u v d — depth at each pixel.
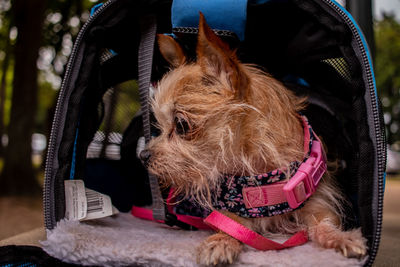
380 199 0.46
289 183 0.50
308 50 0.56
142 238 0.52
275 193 0.51
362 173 0.47
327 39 0.53
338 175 0.58
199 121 0.53
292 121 0.54
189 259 0.46
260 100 0.53
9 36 2.32
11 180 1.75
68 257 0.49
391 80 4.18
